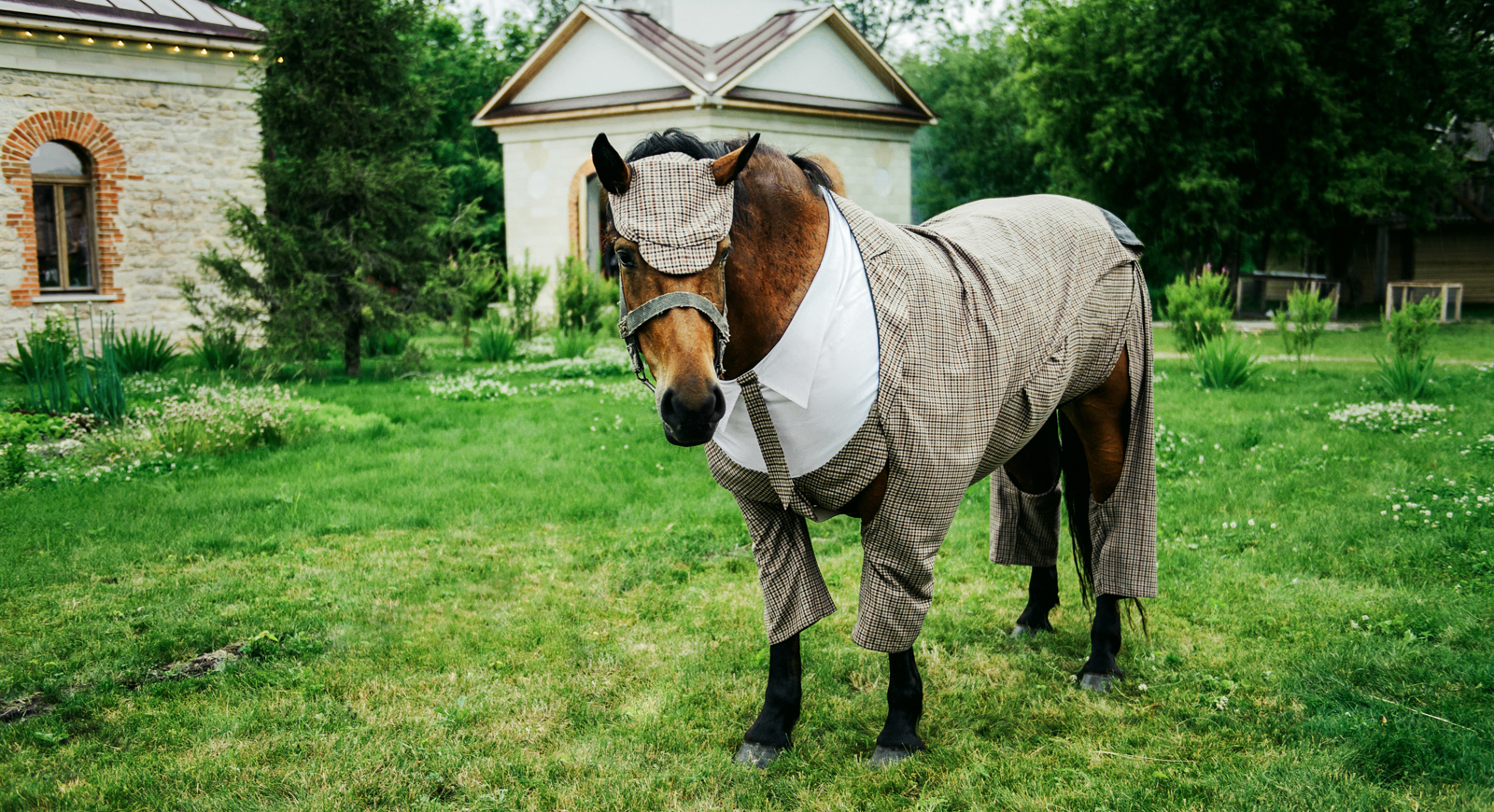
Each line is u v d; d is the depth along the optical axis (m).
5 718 3.58
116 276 15.34
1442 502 5.64
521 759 3.27
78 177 15.14
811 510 3.06
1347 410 8.95
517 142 22.66
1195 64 21.44
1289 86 21.64
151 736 3.42
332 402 10.77
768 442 2.85
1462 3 22.20
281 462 7.71
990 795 3.02
